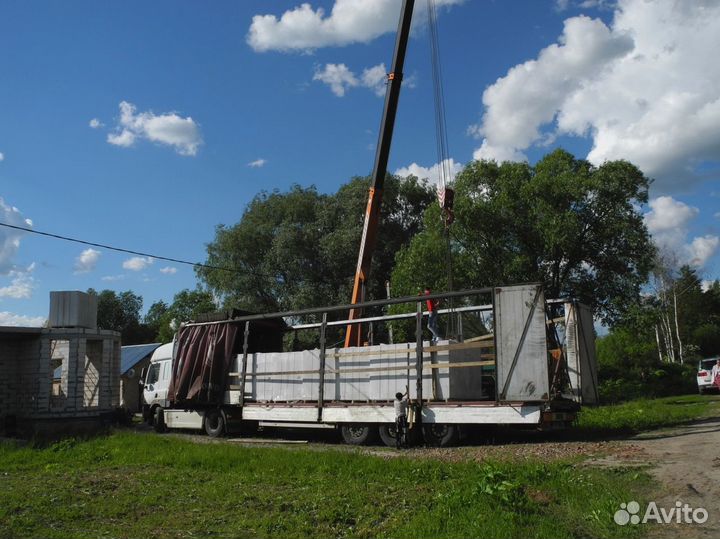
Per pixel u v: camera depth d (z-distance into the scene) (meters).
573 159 31.02
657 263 54.62
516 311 14.48
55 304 21.31
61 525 8.23
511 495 7.87
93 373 24.05
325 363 17.88
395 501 8.80
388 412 16.11
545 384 13.95
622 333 37.97
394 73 20.61
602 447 12.70
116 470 12.40
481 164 30.95
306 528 7.77
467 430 15.28
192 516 8.52
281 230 43.75
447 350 15.60
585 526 7.10
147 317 79.88
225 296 45.03
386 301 16.77
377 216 21.17
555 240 28.45
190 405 21.47
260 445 17.09
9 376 20.94
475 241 30.41
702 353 60.72
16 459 14.07
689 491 8.05
